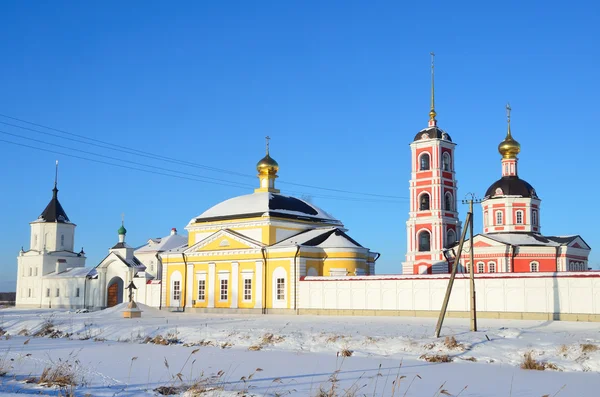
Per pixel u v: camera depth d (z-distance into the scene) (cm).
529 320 5378
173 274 8012
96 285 10831
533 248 8200
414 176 8869
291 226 7525
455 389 2550
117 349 4069
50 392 2462
